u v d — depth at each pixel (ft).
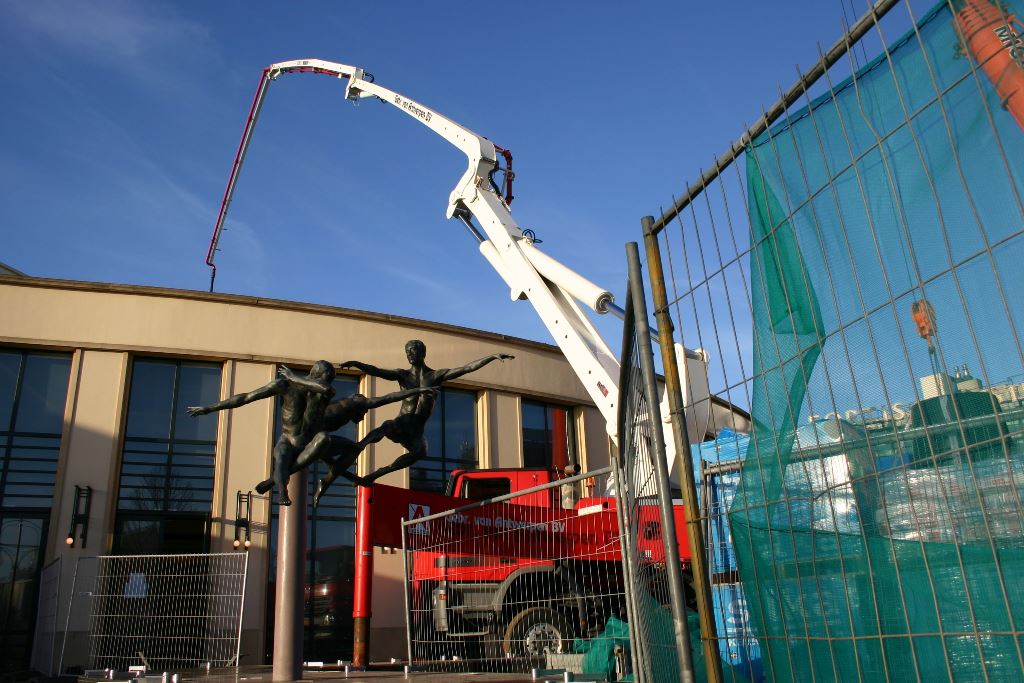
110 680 33.42
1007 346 8.03
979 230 8.39
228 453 60.80
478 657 38.81
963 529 8.46
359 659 36.81
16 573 54.70
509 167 43.70
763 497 10.66
